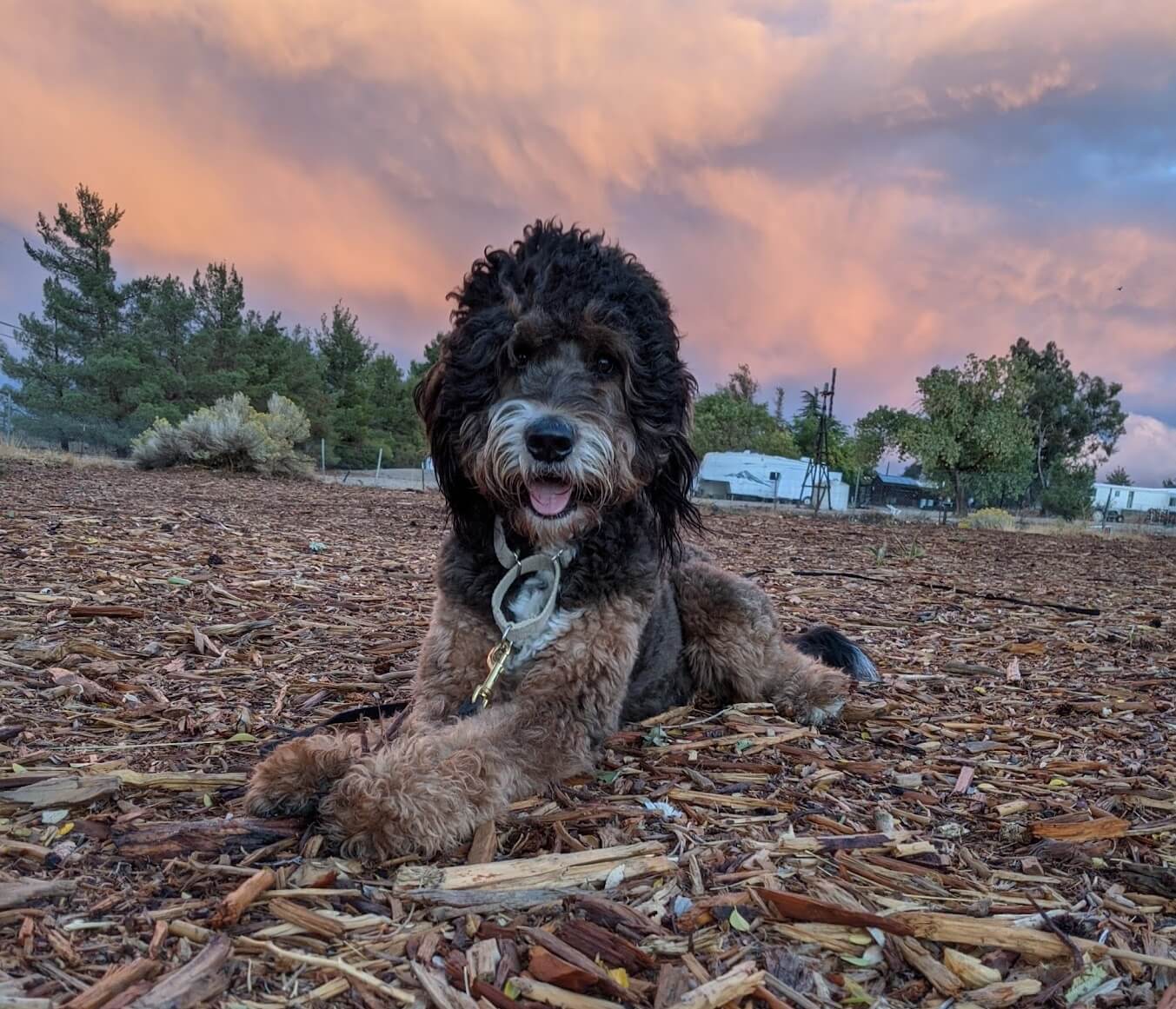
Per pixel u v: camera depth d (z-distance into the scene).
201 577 1.53
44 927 0.51
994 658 1.39
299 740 0.71
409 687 1.03
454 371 0.90
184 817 0.66
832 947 0.56
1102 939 0.58
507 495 0.83
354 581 1.67
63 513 2.36
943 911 0.60
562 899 0.58
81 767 0.73
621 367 0.89
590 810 0.72
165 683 0.98
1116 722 1.05
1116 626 1.75
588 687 0.81
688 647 1.07
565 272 0.88
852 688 1.14
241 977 0.49
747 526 4.72
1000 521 6.87
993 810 0.78
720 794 0.77
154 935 0.52
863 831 0.72
